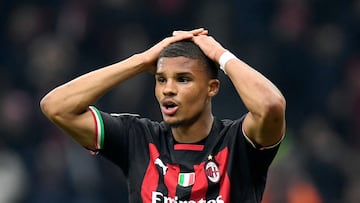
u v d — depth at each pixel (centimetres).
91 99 1717
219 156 1689
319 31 4169
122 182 3634
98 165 3616
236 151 1694
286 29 4088
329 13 4212
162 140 1723
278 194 3278
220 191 1673
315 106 4028
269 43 4047
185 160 1692
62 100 1714
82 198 3538
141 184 1700
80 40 4000
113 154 1736
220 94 3628
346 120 4019
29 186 3591
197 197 1673
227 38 3994
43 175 3556
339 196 3694
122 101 3759
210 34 3991
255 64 3997
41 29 4059
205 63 1691
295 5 4147
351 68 4109
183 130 1700
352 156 3878
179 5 4072
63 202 3516
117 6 4041
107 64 3966
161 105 1689
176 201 1672
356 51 4159
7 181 3569
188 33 1712
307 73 4059
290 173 3400
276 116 1647
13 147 3669
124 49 3969
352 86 4066
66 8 4078
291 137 3775
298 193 3397
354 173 3778
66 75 3881
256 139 1675
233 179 1683
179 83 1680
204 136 1706
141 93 3788
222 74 3634
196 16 4047
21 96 3800
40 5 4119
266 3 4103
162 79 1689
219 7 4031
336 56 4116
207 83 1694
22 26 4056
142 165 1711
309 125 3862
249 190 1688
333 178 3709
